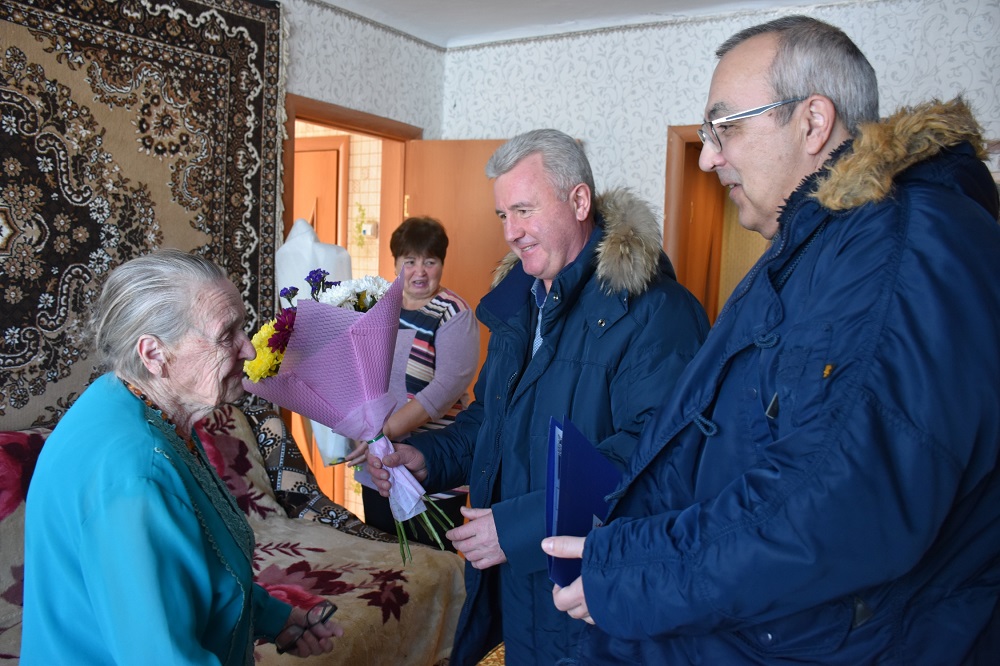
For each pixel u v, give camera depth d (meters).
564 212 1.54
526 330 1.67
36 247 2.49
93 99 2.61
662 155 3.99
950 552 0.88
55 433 1.12
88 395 1.15
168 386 1.17
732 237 4.95
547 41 4.26
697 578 0.87
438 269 2.90
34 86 2.45
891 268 0.85
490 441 1.67
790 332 0.92
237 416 2.86
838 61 1.00
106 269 2.69
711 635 0.97
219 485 1.25
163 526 1.01
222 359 1.18
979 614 0.89
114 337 1.13
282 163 3.45
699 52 3.86
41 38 2.46
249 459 2.78
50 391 2.54
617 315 1.47
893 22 3.45
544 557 1.42
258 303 3.23
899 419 0.79
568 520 1.13
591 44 4.13
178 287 1.14
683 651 1.01
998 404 0.80
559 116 4.26
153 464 1.04
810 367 0.87
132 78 2.73
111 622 0.97
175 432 1.15
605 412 1.48
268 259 3.27
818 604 0.84
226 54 3.05
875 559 0.80
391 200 4.54
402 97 4.27
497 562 1.46
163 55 2.82
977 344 0.81
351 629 2.00
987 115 3.30
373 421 1.60
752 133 1.04
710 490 1.02
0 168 2.38
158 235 2.85
